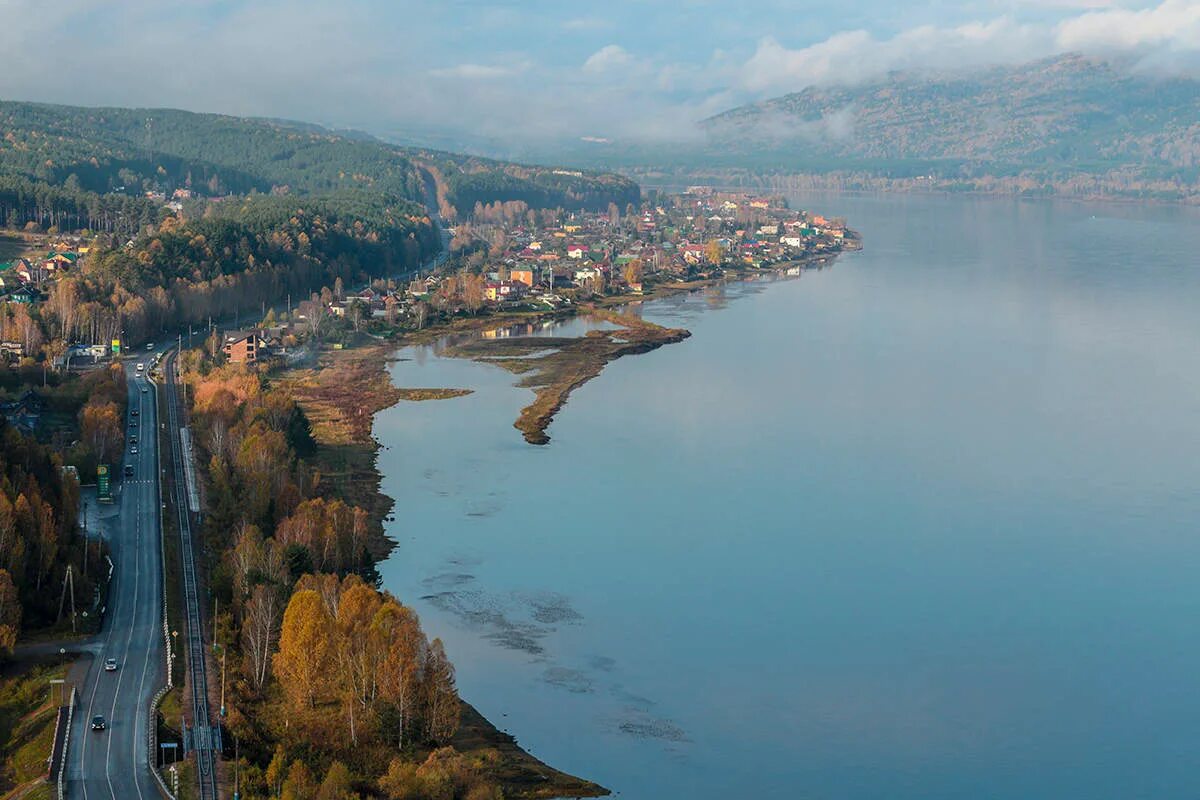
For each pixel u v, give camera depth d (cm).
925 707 19288
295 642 17438
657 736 18150
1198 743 18425
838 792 16950
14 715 16962
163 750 15788
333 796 14662
